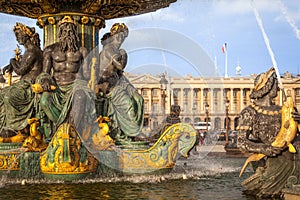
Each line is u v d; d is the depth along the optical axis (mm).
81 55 10633
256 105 6961
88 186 8336
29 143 9586
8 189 8094
